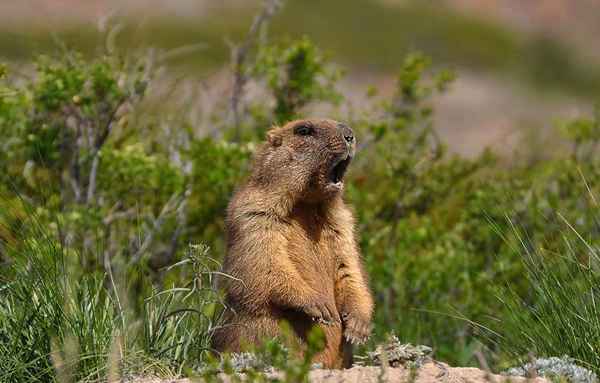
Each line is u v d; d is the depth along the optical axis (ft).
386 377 28.60
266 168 35.14
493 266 45.93
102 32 52.70
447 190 52.80
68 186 46.06
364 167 52.75
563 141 57.36
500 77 191.31
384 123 51.24
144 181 46.06
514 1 242.99
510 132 60.59
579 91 193.88
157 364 32.19
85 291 33.58
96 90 46.52
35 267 33.19
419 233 49.08
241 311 33.81
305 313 33.55
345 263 35.35
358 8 215.31
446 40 210.79
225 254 35.37
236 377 26.71
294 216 34.91
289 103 51.55
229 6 204.03
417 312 45.70
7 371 30.25
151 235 42.65
